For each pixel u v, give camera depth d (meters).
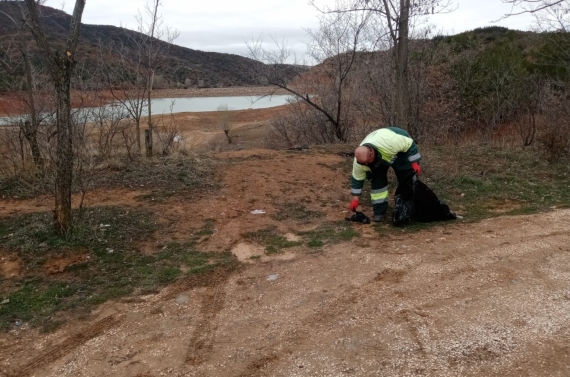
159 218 6.30
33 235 5.41
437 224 6.40
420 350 3.53
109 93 10.38
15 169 7.32
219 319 4.11
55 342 3.80
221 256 5.44
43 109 8.05
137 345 3.74
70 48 5.12
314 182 8.05
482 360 3.39
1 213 6.09
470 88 15.55
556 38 15.28
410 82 12.61
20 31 7.80
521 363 3.33
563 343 3.55
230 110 45.38
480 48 19.22
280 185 7.79
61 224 5.41
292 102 15.60
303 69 14.27
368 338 3.71
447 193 7.75
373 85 13.41
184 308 4.31
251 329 3.93
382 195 6.39
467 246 5.55
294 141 15.10
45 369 3.46
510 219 6.52
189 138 24.52
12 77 8.61
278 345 3.67
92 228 5.65
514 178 8.51
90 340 3.82
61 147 5.30
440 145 11.65
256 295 4.53
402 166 6.40
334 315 4.09
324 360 3.45
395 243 5.72
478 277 4.74
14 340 3.83
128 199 6.81
